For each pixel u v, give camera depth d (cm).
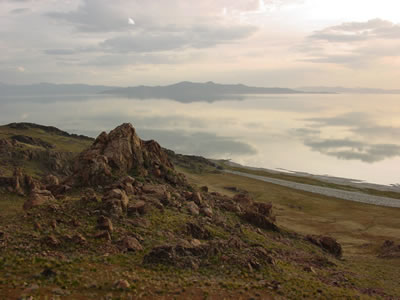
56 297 2228
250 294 2734
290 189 19338
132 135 7406
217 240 4231
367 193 19238
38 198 4528
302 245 6162
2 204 8169
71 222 3903
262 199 16075
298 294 2900
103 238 3625
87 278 2630
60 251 3231
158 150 8125
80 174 6138
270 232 6506
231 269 3341
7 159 14625
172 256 3284
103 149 6900
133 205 4750
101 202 4600
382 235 9969
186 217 5166
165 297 2473
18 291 2261
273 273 3462
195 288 2711
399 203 16588
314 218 12488
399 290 3966
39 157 15850
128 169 6831
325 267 4684
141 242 3797
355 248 8150
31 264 2791
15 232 3431
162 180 7044
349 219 12550
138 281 2692
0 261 2766
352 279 4119
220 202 7475
